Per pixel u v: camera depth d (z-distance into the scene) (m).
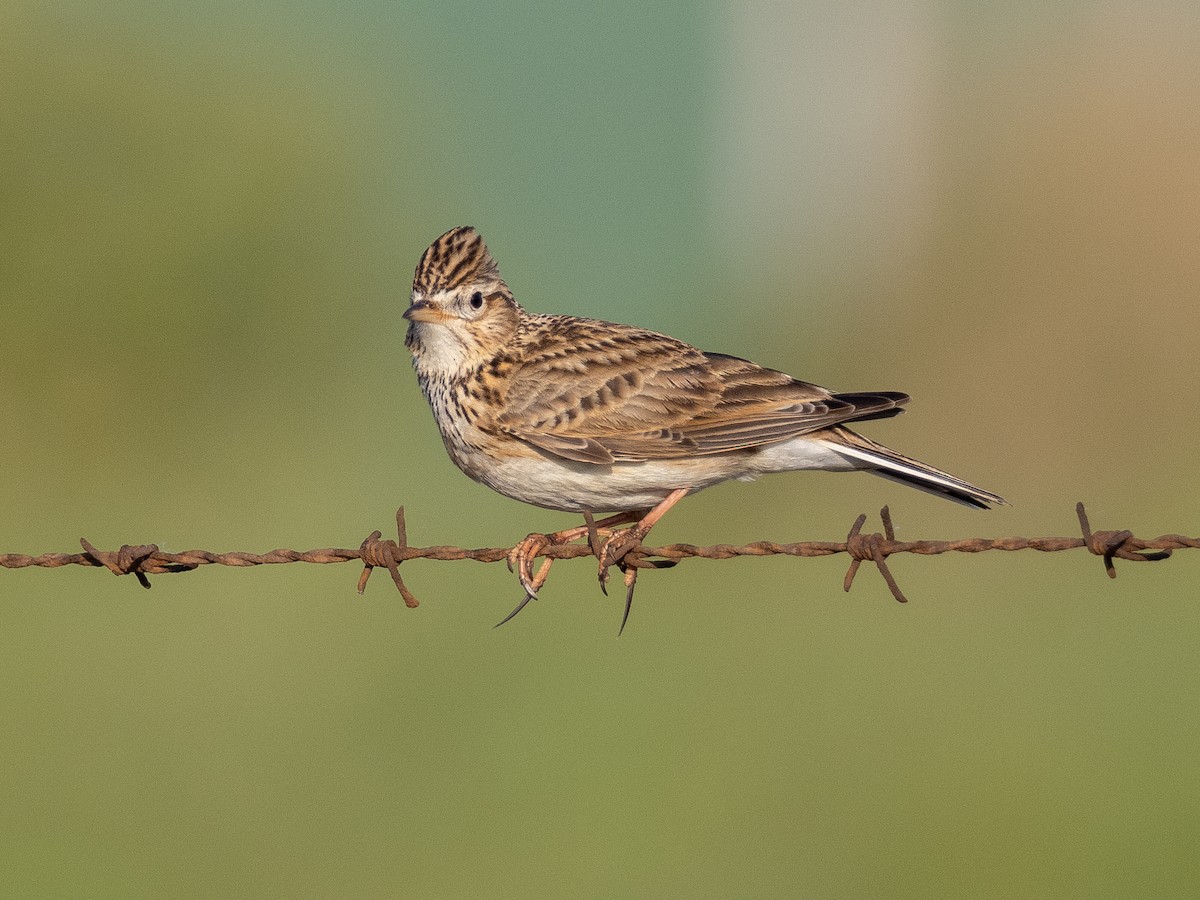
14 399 18.56
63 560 8.49
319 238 20.41
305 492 17.30
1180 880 11.87
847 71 29.47
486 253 9.53
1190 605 15.05
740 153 29.58
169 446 18.69
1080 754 12.99
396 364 21.44
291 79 20.83
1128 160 21.97
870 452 9.16
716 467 9.23
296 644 14.48
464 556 8.45
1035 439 19.00
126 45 19.88
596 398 9.16
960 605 15.26
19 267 18.69
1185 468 17.84
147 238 19.06
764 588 15.63
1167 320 20.52
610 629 14.80
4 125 18.73
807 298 24.94
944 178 28.59
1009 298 21.02
